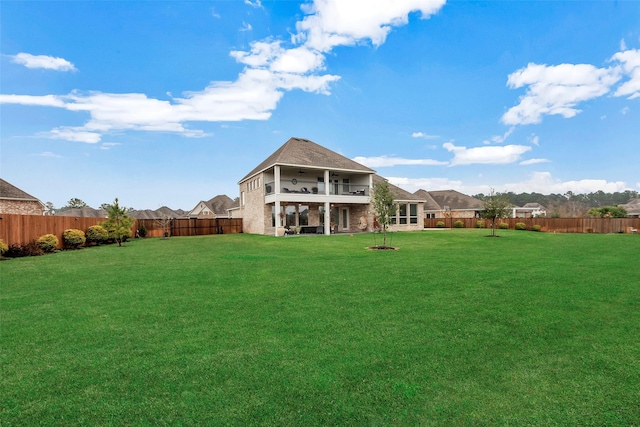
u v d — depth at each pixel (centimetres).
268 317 520
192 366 352
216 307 577
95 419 262
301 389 306
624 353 388
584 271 927
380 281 789
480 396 297
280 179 2744
